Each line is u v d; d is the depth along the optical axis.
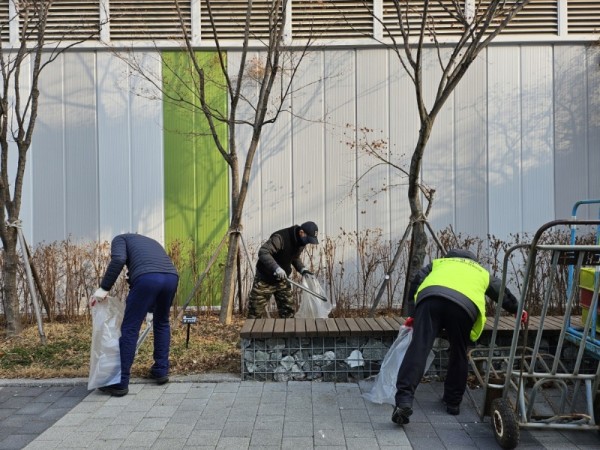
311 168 8.32
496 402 4.01
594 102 8.26
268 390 5.18
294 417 4.55
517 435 3.85
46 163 8.29
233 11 8.30
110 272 5.14
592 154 8.24
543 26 8.25
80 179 8.30
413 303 4.84
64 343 6.52
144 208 8.30
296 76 8.30
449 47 8.27
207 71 8.30
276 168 8.31
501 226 8.23
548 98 8.27
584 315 4.61
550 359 5.19
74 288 7.80
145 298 5.08
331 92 8.32
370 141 8.30
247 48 7.70
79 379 5.43
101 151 8.29
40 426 4.43
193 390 5.19
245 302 8.05
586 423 3.95
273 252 6.61
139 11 8.29
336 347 5.42
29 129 6.80
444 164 8.27
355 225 8.28
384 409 4.72
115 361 5.05
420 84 6.57
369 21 8.29
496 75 8.27
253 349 5.42
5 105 6.54
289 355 5.43
